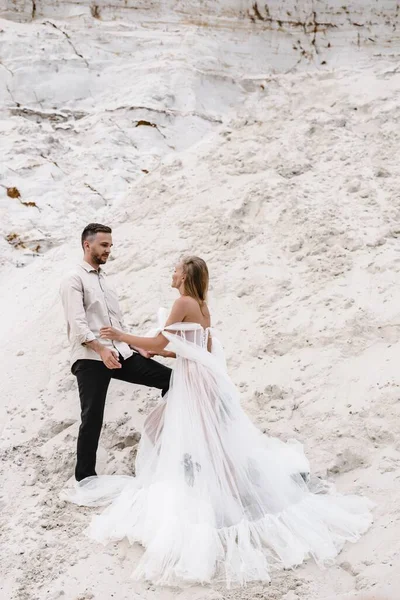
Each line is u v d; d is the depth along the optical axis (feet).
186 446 12.33
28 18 39.65
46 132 32.24
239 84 38.04
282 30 41.29
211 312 18.31
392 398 14.03
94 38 38.47
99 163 30.17
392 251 18.65
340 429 13.74
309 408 14.53
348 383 14.92
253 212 21.63
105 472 13.96
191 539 11.18
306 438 13.84
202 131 34.22
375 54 41.04
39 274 23.39
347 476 12.98
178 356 13.23
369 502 12.05
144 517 11.93
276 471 12.40
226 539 11.37
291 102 27.61
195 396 12.73
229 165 24.66
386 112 25.03
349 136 24.41
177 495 11.82
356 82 28.09
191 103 35.47
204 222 21.93
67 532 12.17
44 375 17.49
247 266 19.53
